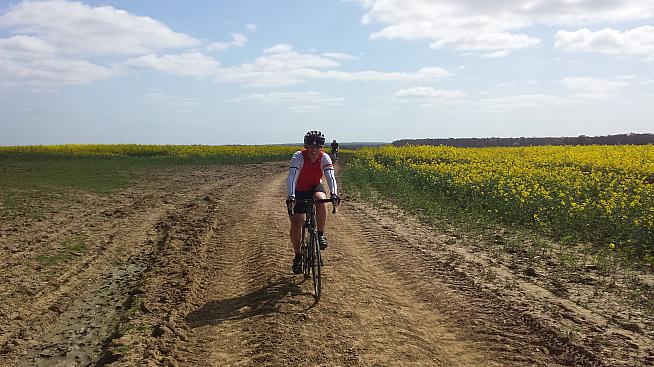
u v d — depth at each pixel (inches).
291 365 178.2
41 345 211.9
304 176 266.8
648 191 503.2
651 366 174.1
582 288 265.4
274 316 222.4
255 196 664.4
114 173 1014.4
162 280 287.4
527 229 426.3
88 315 244.4
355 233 405.7
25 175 890.1
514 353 186.2
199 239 391.5
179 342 203.2
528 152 1213.7
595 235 386.3
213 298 256.1
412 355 185.6
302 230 276.5
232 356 189.0
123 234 423.2
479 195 545.3
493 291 255.4
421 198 582.9
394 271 294.5
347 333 204.5
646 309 232.1
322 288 261.1
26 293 271.0
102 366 187.9
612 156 942.4
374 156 1323.8
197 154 1691.7
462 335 203.3
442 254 334.6
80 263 332.8
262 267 303.6
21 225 447.8
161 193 709.3
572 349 187.8
